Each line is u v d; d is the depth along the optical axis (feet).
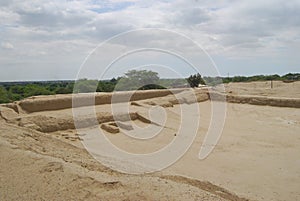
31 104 61.98
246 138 51.34
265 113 80.53
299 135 54.13
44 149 27.35
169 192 17.02
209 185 25.48
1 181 17.69
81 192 16.44
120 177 20.29
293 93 107.04
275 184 29.78
